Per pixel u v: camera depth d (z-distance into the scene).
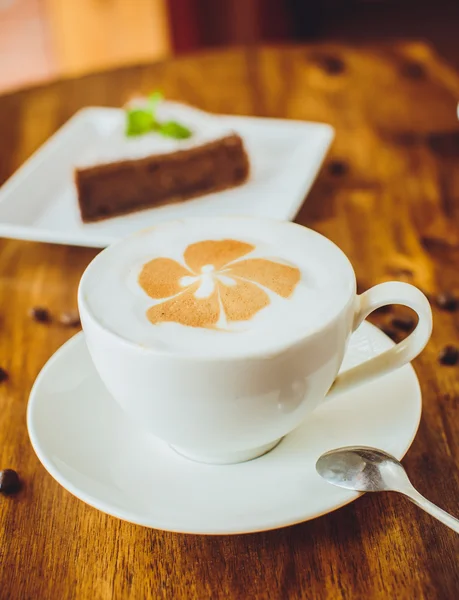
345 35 1.77
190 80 0.84
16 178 0.65
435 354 0.46
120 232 0.64
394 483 0.36
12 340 0.49
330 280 0.38
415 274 0.53
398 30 1.77
